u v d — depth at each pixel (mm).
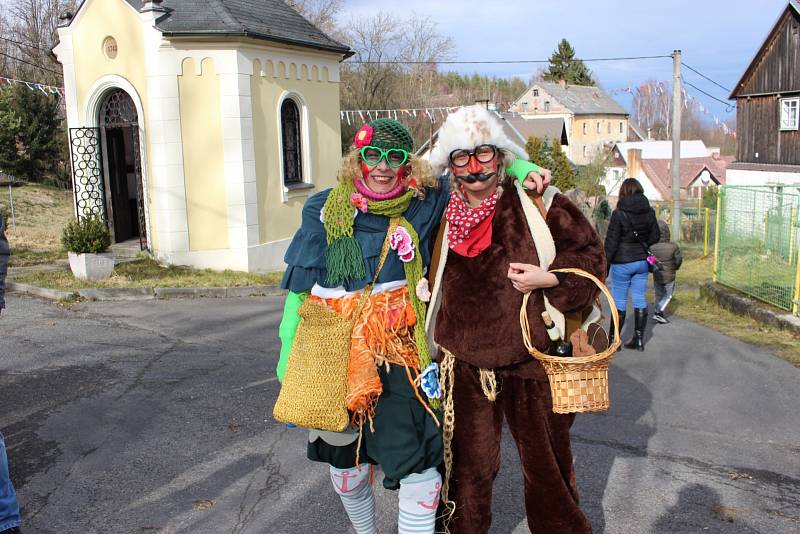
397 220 2695
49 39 34875
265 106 12805
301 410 2557
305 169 14156
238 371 6379
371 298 2658
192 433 4812
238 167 12289
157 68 11727
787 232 8414
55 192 22984
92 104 12523
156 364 6629
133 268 11789
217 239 12414
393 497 3830
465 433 2750
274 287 11062
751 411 5266
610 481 4020
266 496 3848
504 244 2684
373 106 38875
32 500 3824
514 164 2740
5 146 24469
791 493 3873
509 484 3973
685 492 3875
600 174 34094
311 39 13844
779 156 27469
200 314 9195
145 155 12180
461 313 2695
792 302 8219
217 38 11859
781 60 26969
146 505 3754
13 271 11836
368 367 2557
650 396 5660
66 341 7566
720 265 10352
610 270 7367
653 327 8445
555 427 2732
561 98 71938
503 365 2656
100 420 5082
